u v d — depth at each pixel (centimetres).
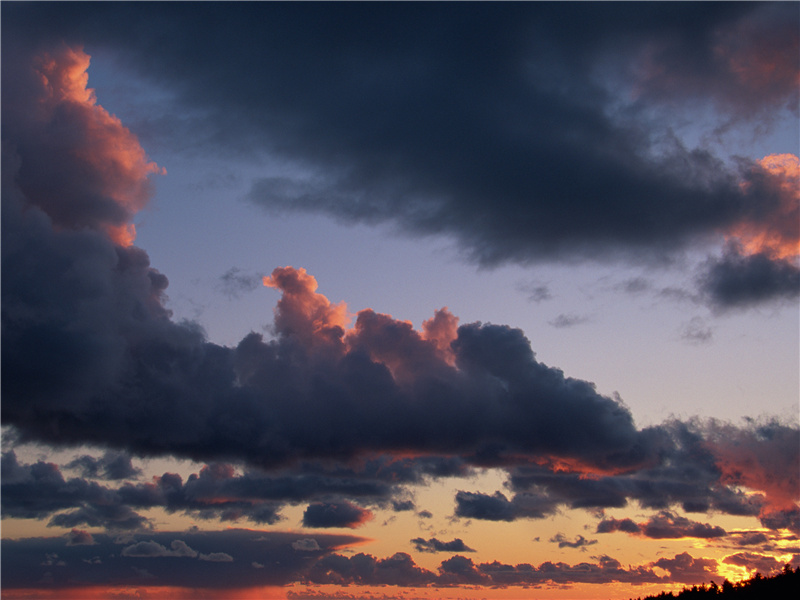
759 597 14088
